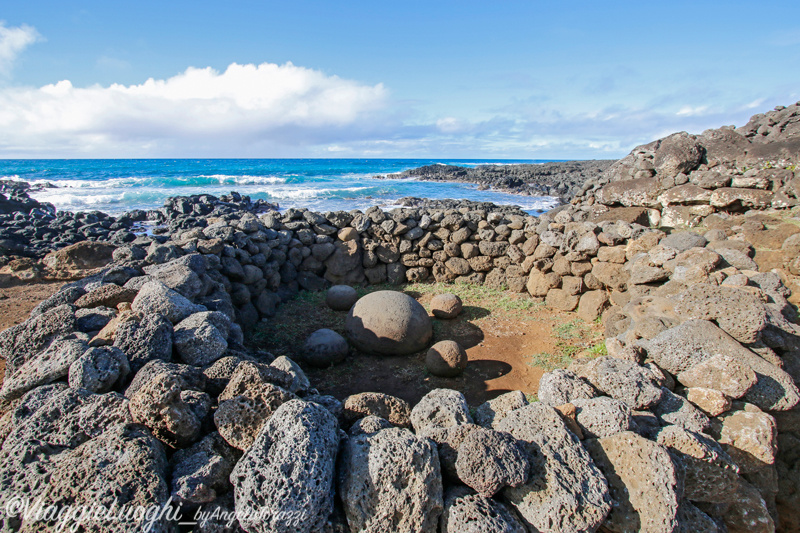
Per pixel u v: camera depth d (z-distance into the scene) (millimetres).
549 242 8398
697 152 8383
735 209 7762
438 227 9828
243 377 2924
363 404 3094
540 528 2357
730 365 3172
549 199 31812
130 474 2236
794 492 3465
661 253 6031
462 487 2531
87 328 4020
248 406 2650
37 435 2623
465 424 2691
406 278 9977
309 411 2506
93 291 4551
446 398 3166
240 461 2312
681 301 3996
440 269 9773
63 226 16297
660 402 3160
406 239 9836
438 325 7570
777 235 5891
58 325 3855
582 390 3168
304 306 8469
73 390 2840
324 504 2318
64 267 10250
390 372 6000
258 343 6809
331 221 9742
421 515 2336
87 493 2193
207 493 2305
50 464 2447
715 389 3225
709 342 3447
